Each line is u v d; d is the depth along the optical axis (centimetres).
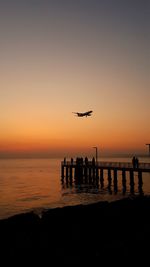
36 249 1067
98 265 964
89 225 1300
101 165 4944
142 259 1002
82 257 1022
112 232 1262
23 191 5072
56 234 1190
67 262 987
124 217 1434
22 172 11306
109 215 1431
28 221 1250
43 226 1244
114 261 990
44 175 9381
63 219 1313
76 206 1503
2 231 1155
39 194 4631
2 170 12988
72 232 1218
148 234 1248
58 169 13950
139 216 1466
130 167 4162
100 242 1152
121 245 1123
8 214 2961
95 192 4562
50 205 3525
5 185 6184
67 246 1105
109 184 4700
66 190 5025
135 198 1756
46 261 995
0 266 964
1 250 1042
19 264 976
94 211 1442
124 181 4275
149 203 1658
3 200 4022
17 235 1141
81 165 5447
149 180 7006
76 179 5531
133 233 1262
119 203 1608
